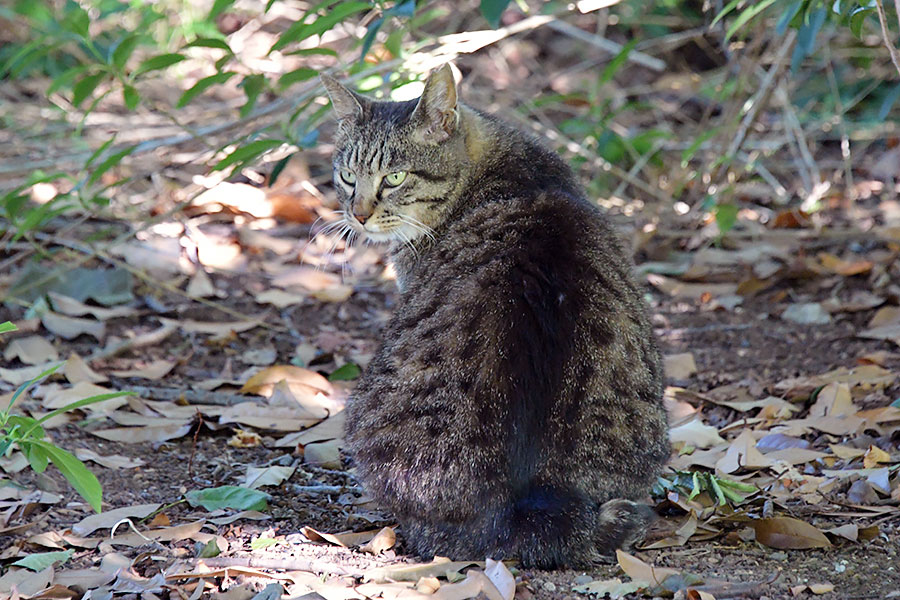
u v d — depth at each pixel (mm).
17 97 12102
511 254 5160
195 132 8883
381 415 5023
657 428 5184
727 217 8961
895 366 7312
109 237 9594
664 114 12031
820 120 11250
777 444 6348
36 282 8500
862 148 11133
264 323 8516
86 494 4820
